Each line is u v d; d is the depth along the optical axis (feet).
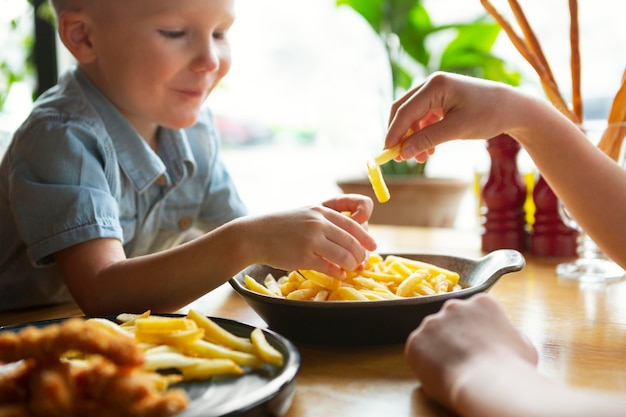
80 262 2.89
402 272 2.67
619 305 2.83
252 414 1.52
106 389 1.42
